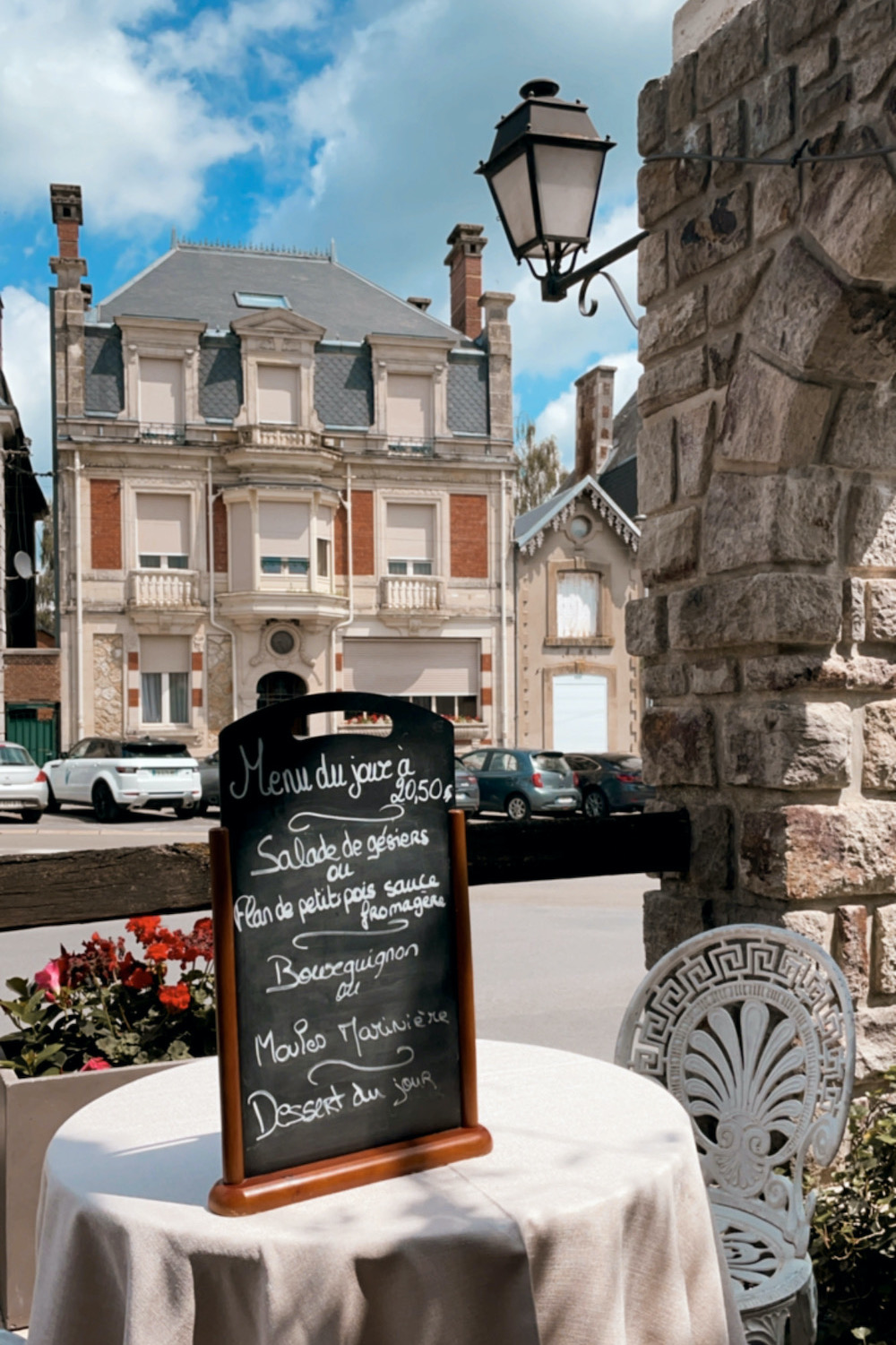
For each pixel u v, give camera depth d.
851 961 4.19
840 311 3.92
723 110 4.46
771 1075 3.20
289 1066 2.19
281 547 26.92
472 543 28.44
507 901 11.73
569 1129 2.42
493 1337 1.98
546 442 41.97
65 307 26.23
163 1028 3.77
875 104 3.75
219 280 29.06
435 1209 2.06
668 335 4.77
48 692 26.62
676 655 4.79
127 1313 1.97
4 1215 3.26
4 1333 2.95
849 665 4.23
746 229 4.34
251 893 2.19
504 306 28.80
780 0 4.15
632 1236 2.14
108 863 3.86
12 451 26.84
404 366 28.12
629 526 29.28
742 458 4.34
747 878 4.32
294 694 27.48
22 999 3.75
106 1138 2.41
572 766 22.69
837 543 4.27
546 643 28.86
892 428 4.28
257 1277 1.95
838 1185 3.95
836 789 4.25
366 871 2.33
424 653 28.16
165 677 26.80
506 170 5.14
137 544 26.66
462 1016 2.38
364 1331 1.97
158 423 26.75
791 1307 2.75
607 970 8.08
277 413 27.31
